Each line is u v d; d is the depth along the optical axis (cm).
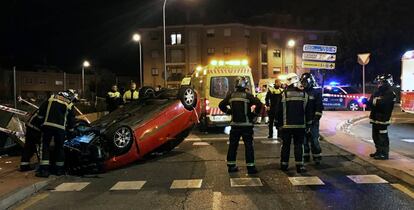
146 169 955
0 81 5019
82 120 1051
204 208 652
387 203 654
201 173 891
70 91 923
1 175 883
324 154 1052
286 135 879
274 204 661
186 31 6494
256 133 1541
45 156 871
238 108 879
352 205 647
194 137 1480
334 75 4900
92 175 914
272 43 6769
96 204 697
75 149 916
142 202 698
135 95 1775
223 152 1143
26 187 766
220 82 1634
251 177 840
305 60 1925
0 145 1162
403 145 1230
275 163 971
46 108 891
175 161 1035
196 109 1158
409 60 1678
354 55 4731
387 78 931
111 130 957
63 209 677
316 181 795
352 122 1902
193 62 6500
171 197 721
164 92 1165
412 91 1659
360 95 2817
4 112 1160
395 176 820
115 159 949
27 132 936
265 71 6738
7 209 689
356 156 1015
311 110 872
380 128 936
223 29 6462
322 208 636
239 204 666
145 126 1013
